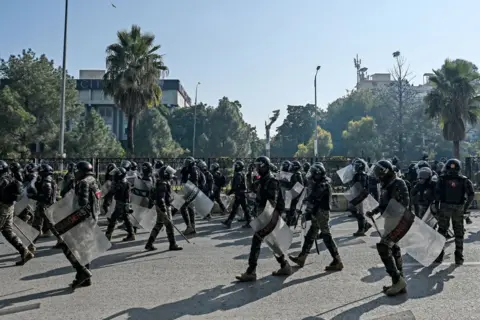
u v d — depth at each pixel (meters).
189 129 79.94
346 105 90.38
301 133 91.19
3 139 34.41
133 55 29.47
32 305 5.48
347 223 12.84
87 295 5.88
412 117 65.25
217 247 9.23
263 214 6.51
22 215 9.83
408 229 5.78
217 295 5.88
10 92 35.88
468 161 17.70
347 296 5.81
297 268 7.34
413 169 12.48
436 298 5.70
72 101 42.84
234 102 78.12
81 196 5.97
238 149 70.75
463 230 7.66
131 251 8.79
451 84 31.52
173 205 10.68
